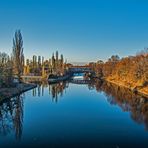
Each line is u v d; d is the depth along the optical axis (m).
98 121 52.50
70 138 40.75
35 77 192.00
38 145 37.47
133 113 60.88
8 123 50.62
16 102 76.81
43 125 49.00
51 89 122.00
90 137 41.25
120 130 45.41
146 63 114.00
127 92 106.38
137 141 39.44
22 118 55.16
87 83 164.38
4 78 99.81
